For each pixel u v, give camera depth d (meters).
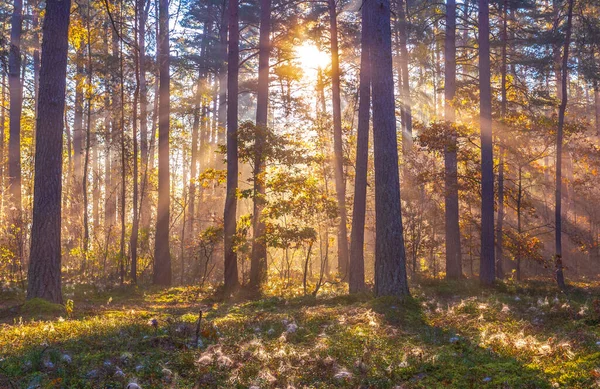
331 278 20.39
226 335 7.66
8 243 19.72
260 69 19.39
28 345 6.91
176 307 13.35
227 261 17.17
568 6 18.91
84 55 23.73
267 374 5.39
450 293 15.08
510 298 13.07
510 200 25.34
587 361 5.78
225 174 18.59
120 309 12.30
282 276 21.48
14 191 24.66
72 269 24.41
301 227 16.47
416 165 22.16
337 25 23.12
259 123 17.78
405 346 6.93
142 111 25.81
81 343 6.91
